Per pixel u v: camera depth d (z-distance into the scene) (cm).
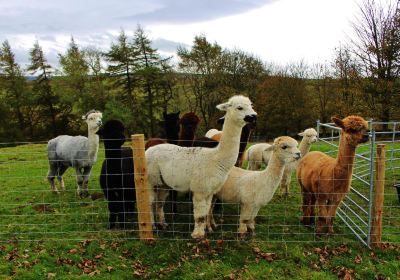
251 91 3238
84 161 843
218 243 539
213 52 3297
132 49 3456
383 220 668
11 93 3622
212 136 988
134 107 3441
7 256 518
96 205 775
